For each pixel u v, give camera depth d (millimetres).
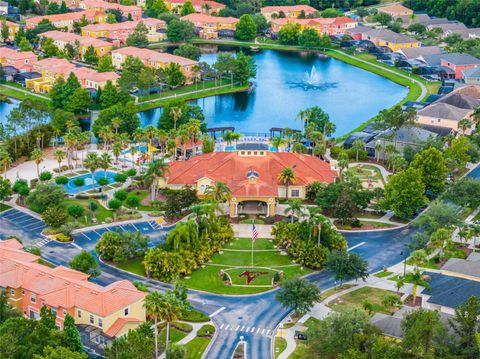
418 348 168750
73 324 174500
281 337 192750
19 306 199125
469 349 169000
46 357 157125
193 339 191000
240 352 185250
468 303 173500
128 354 165250
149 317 196875
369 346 173375
